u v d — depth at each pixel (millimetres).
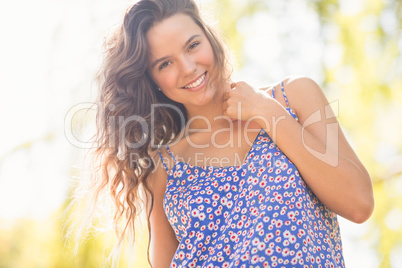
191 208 3586
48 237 6188
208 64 3709
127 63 3883
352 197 3383
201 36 3715
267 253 3326
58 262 6047
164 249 3965
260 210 3426
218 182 3615
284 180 3441
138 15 3801
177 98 3803
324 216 3529
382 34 6816
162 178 3936
